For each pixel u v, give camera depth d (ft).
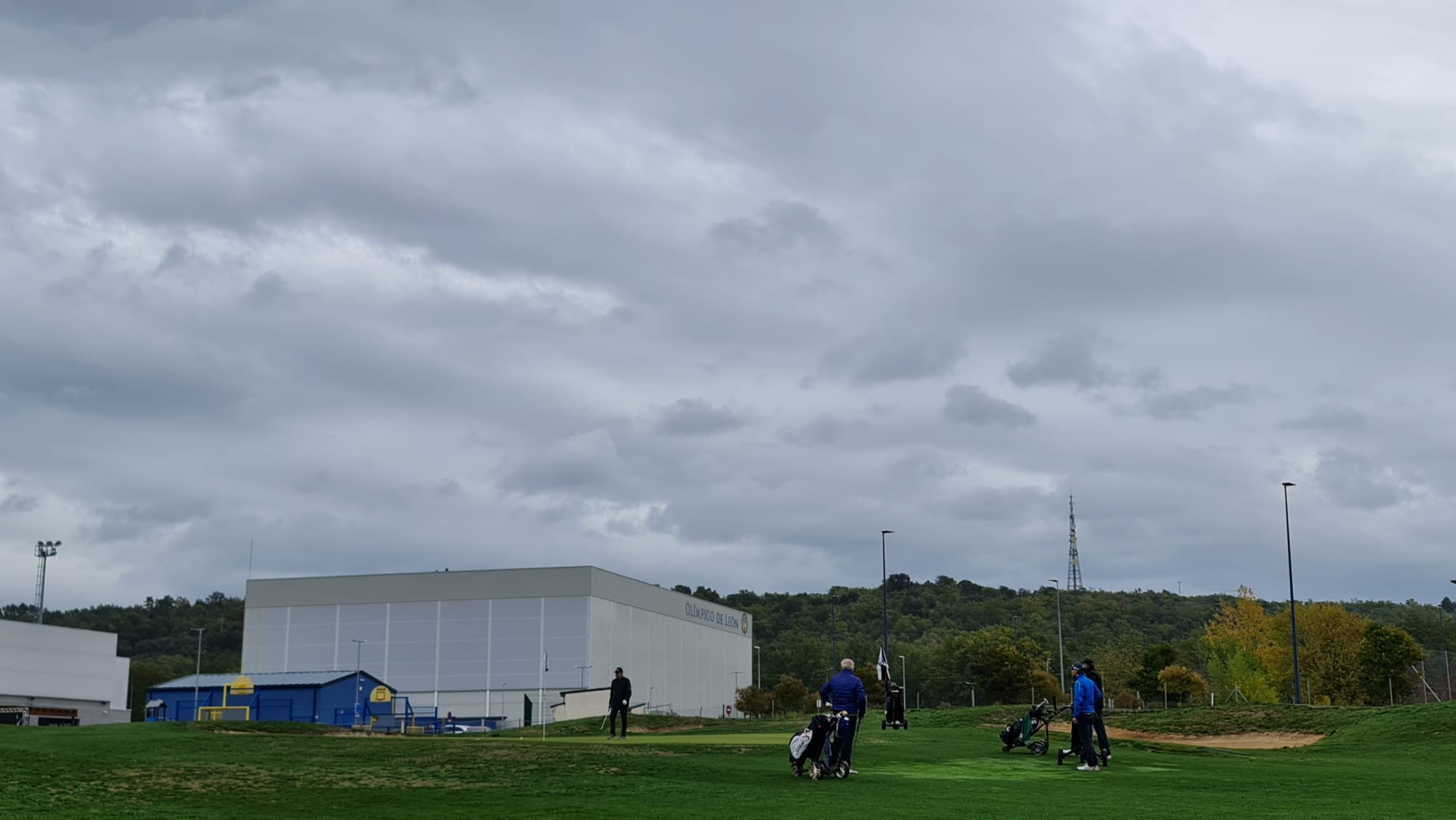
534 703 337.11
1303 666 328.29
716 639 430.61
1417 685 317.63
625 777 70.08
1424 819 53.67
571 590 341.41
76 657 295.48
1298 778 78.74
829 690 72.59
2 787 60.39
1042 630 591.78
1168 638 577.84
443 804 58.49
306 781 66.69
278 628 354.74
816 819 52.34
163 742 88.22
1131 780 75.51
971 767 82.17
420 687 344.08
